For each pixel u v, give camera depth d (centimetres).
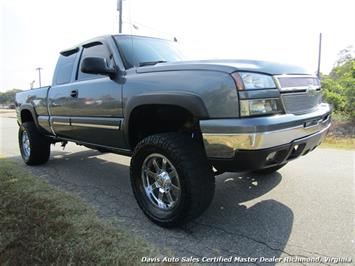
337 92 1206
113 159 593
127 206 350
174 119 331
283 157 273
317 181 414
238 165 254
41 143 530
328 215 313
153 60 376
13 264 230
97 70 332
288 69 293
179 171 271
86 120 392
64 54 485
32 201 349
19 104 593
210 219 311
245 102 244
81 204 344
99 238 267
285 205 341
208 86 257
